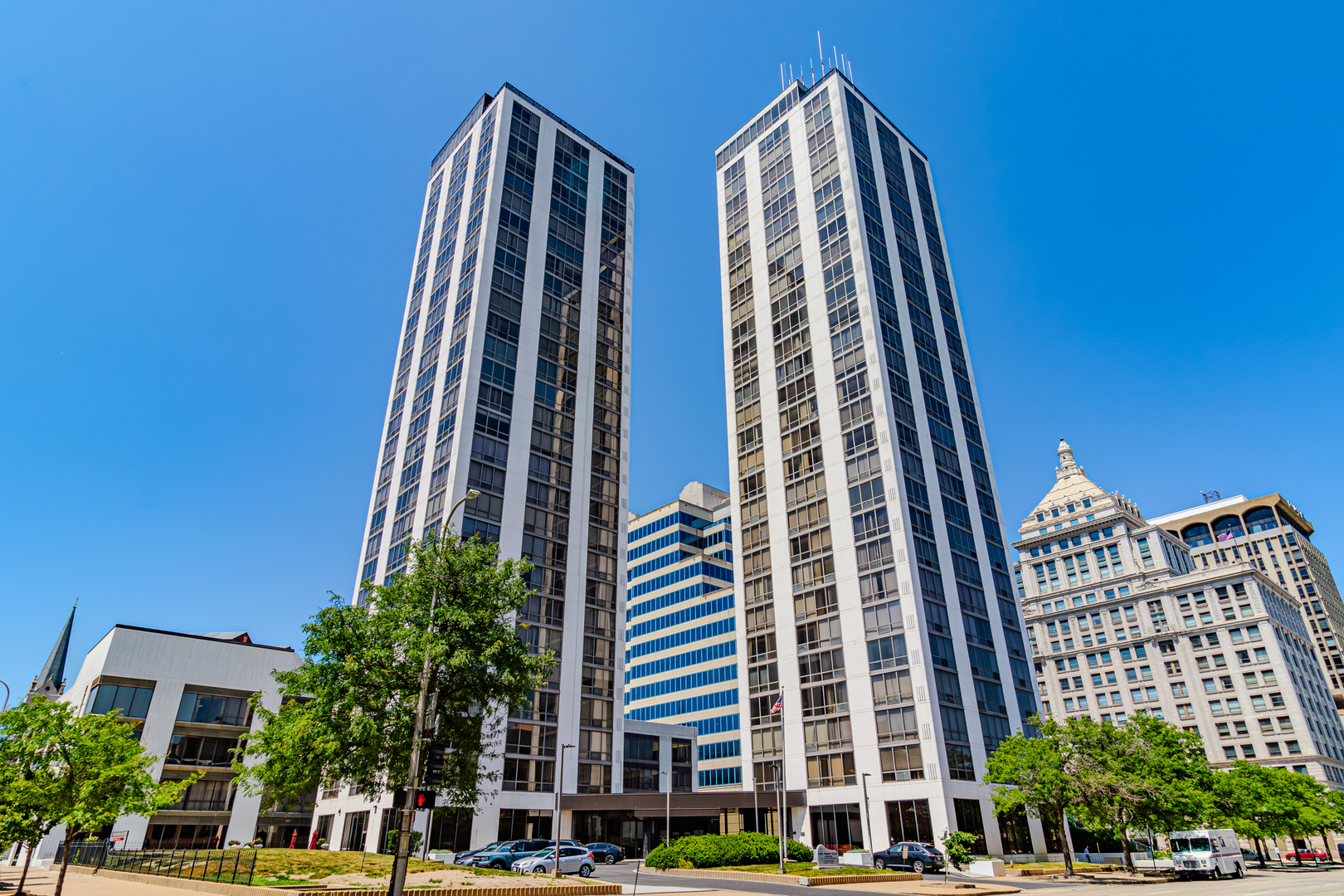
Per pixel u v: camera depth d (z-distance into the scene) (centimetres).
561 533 8019
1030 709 7612
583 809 6850
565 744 7150
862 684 7131
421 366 9012
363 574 8394
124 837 6322
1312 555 18138
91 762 3105
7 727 3008
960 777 6494
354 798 6869
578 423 8700
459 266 9062
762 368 9381
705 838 5112
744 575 8631
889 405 7925
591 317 9406
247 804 7894
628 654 12312
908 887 3906
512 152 9481
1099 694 13800
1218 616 12938
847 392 8294
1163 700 13062
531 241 9144
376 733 3206
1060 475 16112
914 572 7162
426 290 9694
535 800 6694
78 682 8844
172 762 7700
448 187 10275
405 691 3331
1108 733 5662
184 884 3209
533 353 8581
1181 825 5516
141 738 7625
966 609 7531
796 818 7081
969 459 8675
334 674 3350
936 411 8600
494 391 8062
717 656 10775
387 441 9138
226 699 8212
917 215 10062
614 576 8331
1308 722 12038
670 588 11938
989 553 8238
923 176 10688
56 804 2972
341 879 3056
